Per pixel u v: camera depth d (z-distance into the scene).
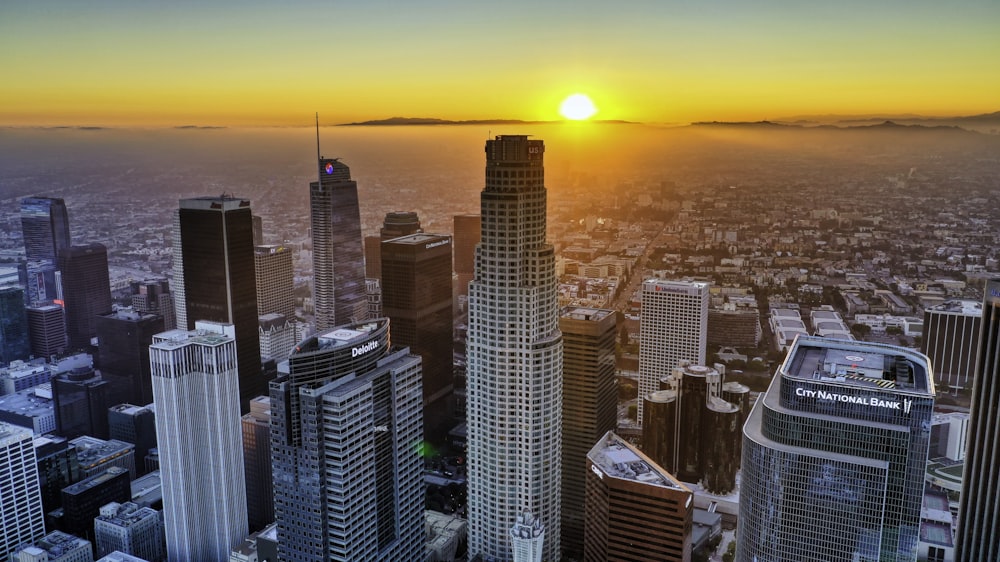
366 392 198.62
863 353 194.50
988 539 190.75
